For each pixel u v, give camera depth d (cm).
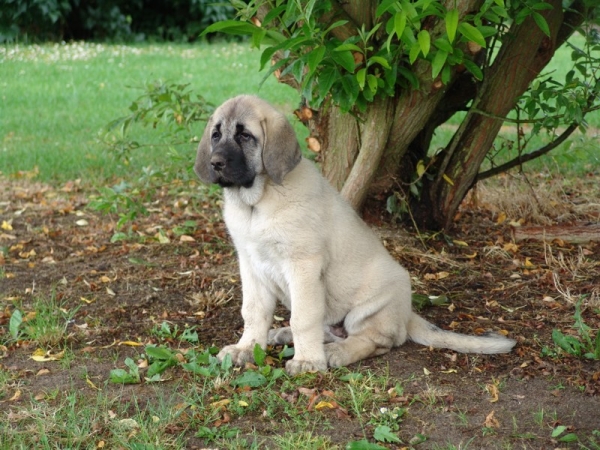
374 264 287
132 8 955
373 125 325
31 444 255
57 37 885
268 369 276
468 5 299
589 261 341
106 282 330
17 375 280
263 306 286
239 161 274
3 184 417
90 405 267
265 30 289
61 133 515
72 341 296
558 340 288
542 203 379
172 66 759
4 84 657
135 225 373
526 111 353
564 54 785
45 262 347
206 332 302
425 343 292
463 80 350
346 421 261
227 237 363
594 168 427
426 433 257
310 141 345
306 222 276
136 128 518
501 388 273
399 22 276
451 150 353
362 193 331
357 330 288
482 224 373
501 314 311
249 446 254
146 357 286
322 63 297
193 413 263
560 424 260
